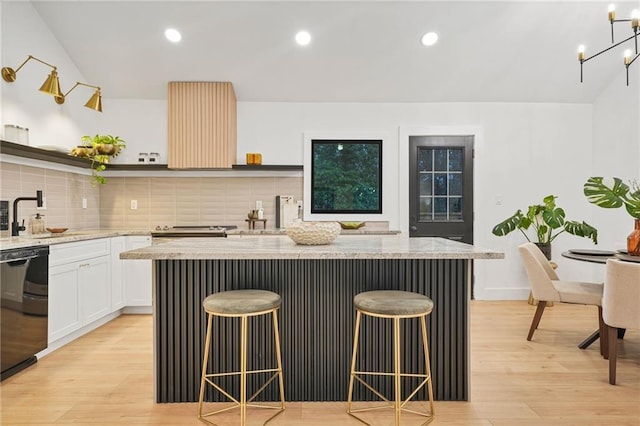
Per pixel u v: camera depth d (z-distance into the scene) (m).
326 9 3.73
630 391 2.42
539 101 4.83
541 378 2.61
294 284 2.33
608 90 4.61
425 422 2.07
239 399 2.31
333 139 4.79
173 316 2.28
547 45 4.12
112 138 4.43
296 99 4.76
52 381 2.56
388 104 4.82
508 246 4.86
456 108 4.82
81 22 3.82
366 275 2.33
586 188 3.35
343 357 2.33
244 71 4.39
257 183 4.80
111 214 4.76
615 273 2.44
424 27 3.92
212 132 4.49
